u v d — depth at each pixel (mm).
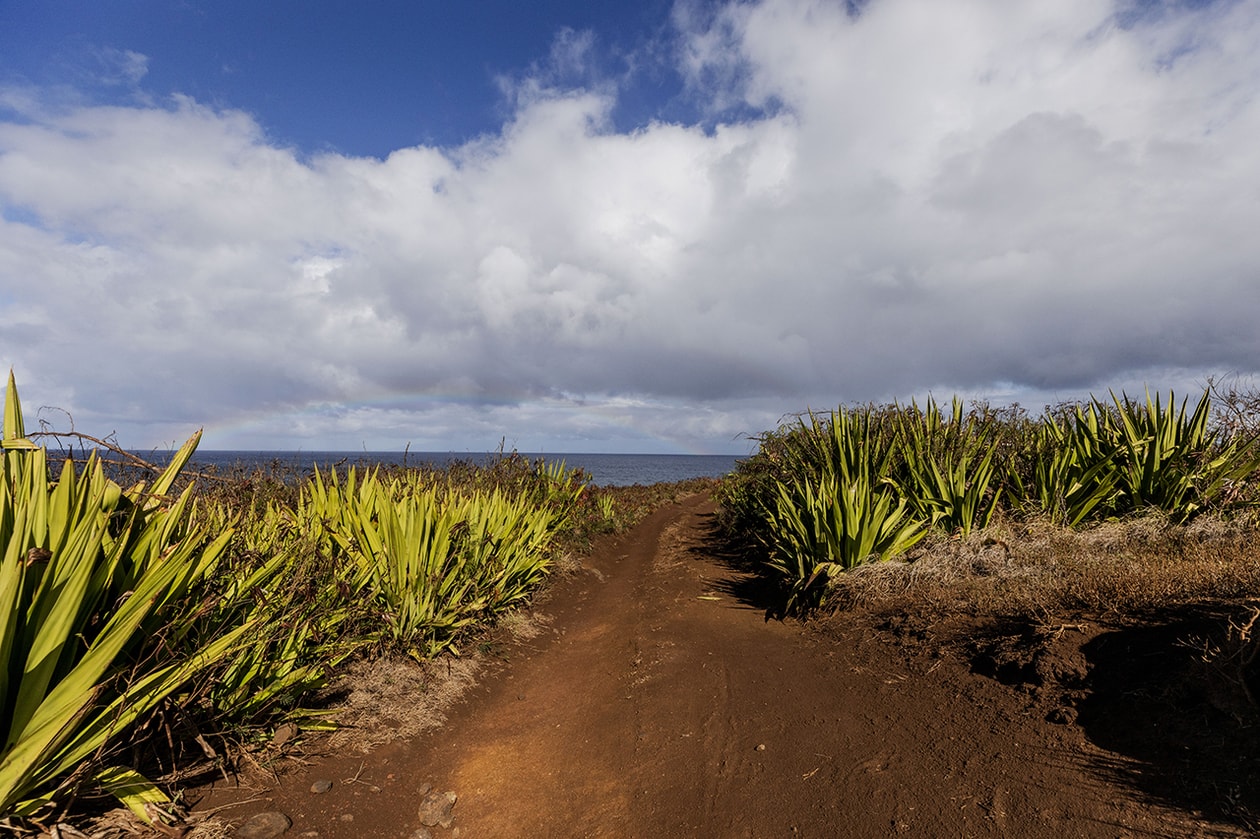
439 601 5340
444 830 3061
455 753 3832
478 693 4797
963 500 6551
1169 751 2652
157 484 3182
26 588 2320
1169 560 4707
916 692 3895
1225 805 2283
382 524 5332
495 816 3213
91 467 2906
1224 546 4961
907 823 2715
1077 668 3441
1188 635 3299
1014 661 3732
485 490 9125
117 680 2566
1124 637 3566
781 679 4582
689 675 4902
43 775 2301
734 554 10281
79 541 2387
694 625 6258
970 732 3285
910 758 3195
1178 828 2262
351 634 4617
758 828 2930
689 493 29469
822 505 6562
